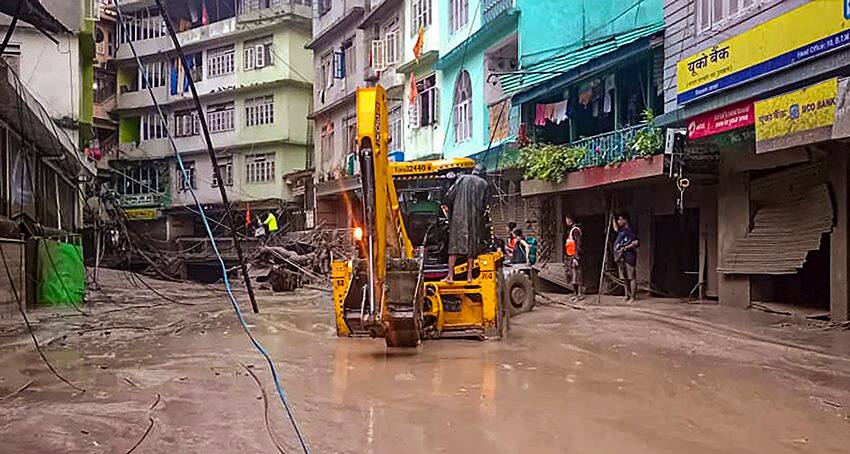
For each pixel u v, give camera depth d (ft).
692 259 59.26
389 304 29.48
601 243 66.03
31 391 22.75
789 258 41.19
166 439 17.04
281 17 136.77
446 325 33.01
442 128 87.45
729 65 39.88
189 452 16.01
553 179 61.98
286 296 69.00
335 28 115.75
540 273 63.05
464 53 80.64
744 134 41.83
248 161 144.25
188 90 148.66
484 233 33.30
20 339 35.88
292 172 136.98
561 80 59.62
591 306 48.80
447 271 34.47
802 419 18.54
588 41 64.28
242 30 140.77
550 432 17.44
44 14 46.09
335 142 119.44
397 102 99.40
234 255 111.24
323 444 16.58
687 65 44.11
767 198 44.52
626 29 63.16
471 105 79.87
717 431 17.44
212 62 147.02
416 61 90.12
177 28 152.35
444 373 25.35
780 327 36.32
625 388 22.48
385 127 28.12
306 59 140.97
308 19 138.21
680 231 59.21
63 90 75.25
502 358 28.35
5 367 27.43
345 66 115.55
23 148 53.98
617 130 54.54
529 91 64.49
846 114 30.83
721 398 20.98
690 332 35.55
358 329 29.66
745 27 38.83
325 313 49.90
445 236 36.45
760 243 44.06
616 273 61.98
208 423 18.53
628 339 33.22
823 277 46.57
